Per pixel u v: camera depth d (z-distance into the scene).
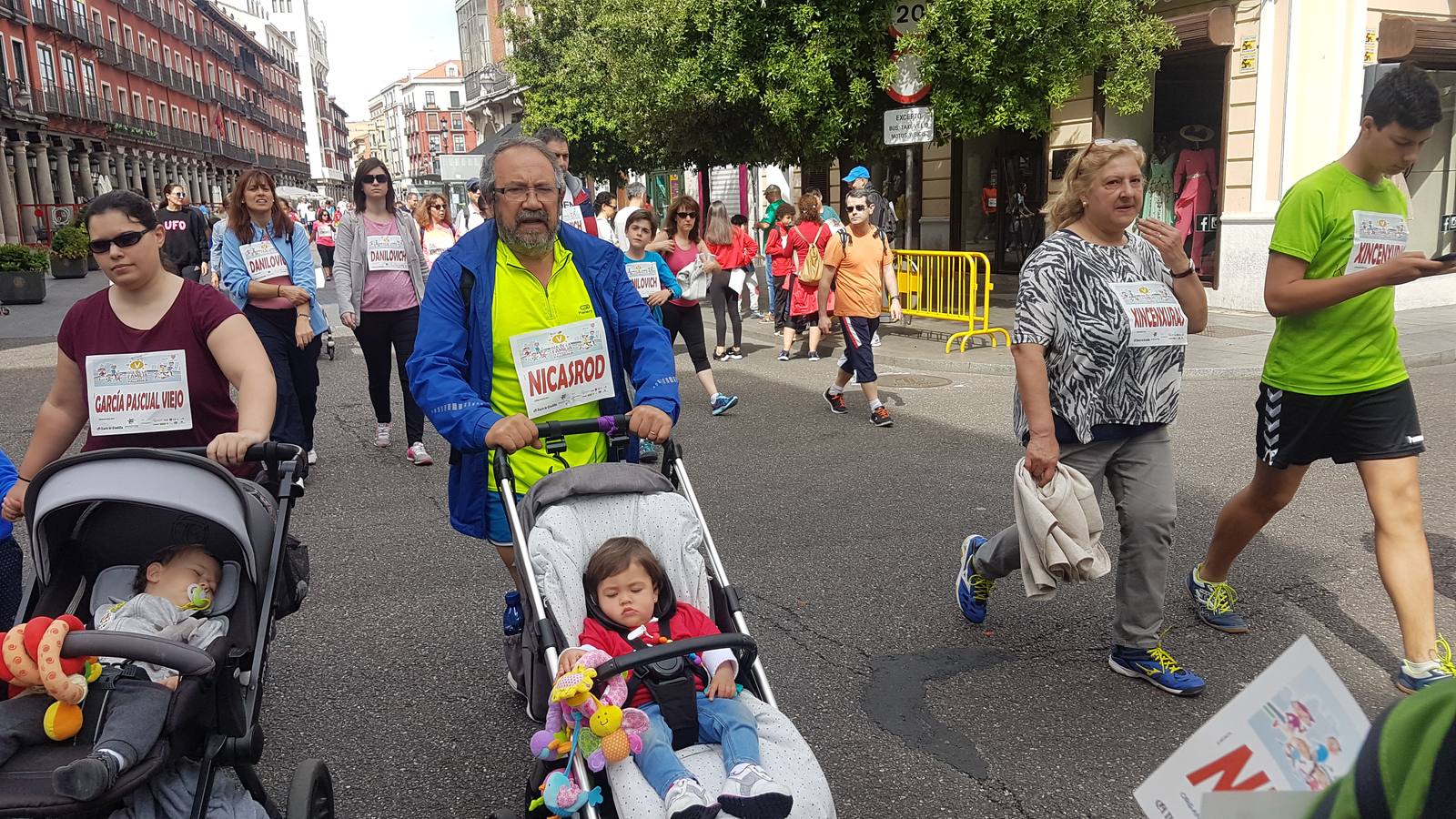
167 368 3.38
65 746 2.28
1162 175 14.88
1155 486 3.82
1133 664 3.97
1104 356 3.68
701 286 8.79
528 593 2.88
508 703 3.93
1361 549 5.25
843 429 8.24
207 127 75.69
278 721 3.82
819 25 11.38
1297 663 1.43
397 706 3.91
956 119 11.34
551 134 6.91
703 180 16.97
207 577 2.84
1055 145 15.98
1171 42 12.13
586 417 3.57
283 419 6.86
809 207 11.60
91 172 51.00
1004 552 4.21
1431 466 6.65
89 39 50.28
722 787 2.35
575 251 3.53
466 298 3.36
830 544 5.56
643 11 14.29
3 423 8.80
